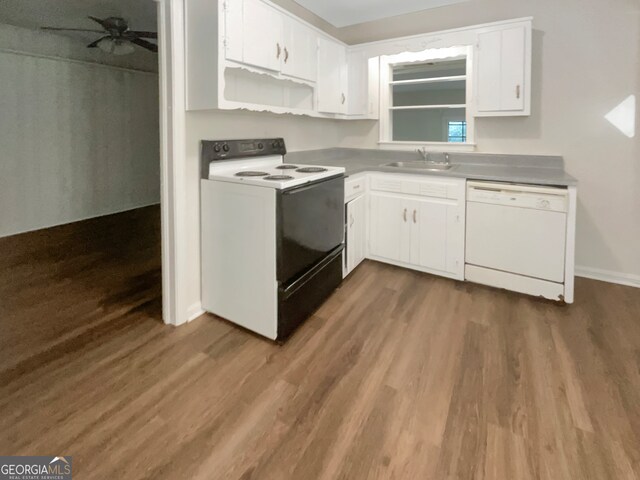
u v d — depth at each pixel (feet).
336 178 8.38
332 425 4.87
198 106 6.82
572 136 9.32
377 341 6.89
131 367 6.08
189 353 6.51
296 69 8.76
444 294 8.84
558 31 9.12
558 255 8.01
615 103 8.77
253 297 7.06
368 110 11.30
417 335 7.08
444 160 11.03
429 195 9.45
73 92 15.61
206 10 6.46
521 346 6.64
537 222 8.11
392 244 10.27
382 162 11.68
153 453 4.41
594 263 9.53
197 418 4.99
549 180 7.82
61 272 10.25
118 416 4.99
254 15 7.21
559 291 8.10
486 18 9.94
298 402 5.30
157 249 12.46
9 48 13.43
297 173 7.83
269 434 4.72
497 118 10.16
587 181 9.31
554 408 5.10
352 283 9.53
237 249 7.16
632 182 8.85
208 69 6.57
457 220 9.11
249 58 7.15
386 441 4.59
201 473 4.15
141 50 17.44
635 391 5.40
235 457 4.37
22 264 10.86
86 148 16.37
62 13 12.18
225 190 7.16
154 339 6.94
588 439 4.57
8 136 13.76
